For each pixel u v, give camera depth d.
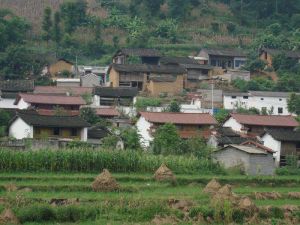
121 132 122.00
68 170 98.06
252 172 107.06
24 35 194.12
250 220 76.94
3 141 111.31
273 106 154.62
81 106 138.75
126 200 78.06
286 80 168.62
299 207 83.06
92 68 176.50
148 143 121.50
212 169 105.31
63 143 111.75
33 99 136.62
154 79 163.50
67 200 78.25
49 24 199.25
